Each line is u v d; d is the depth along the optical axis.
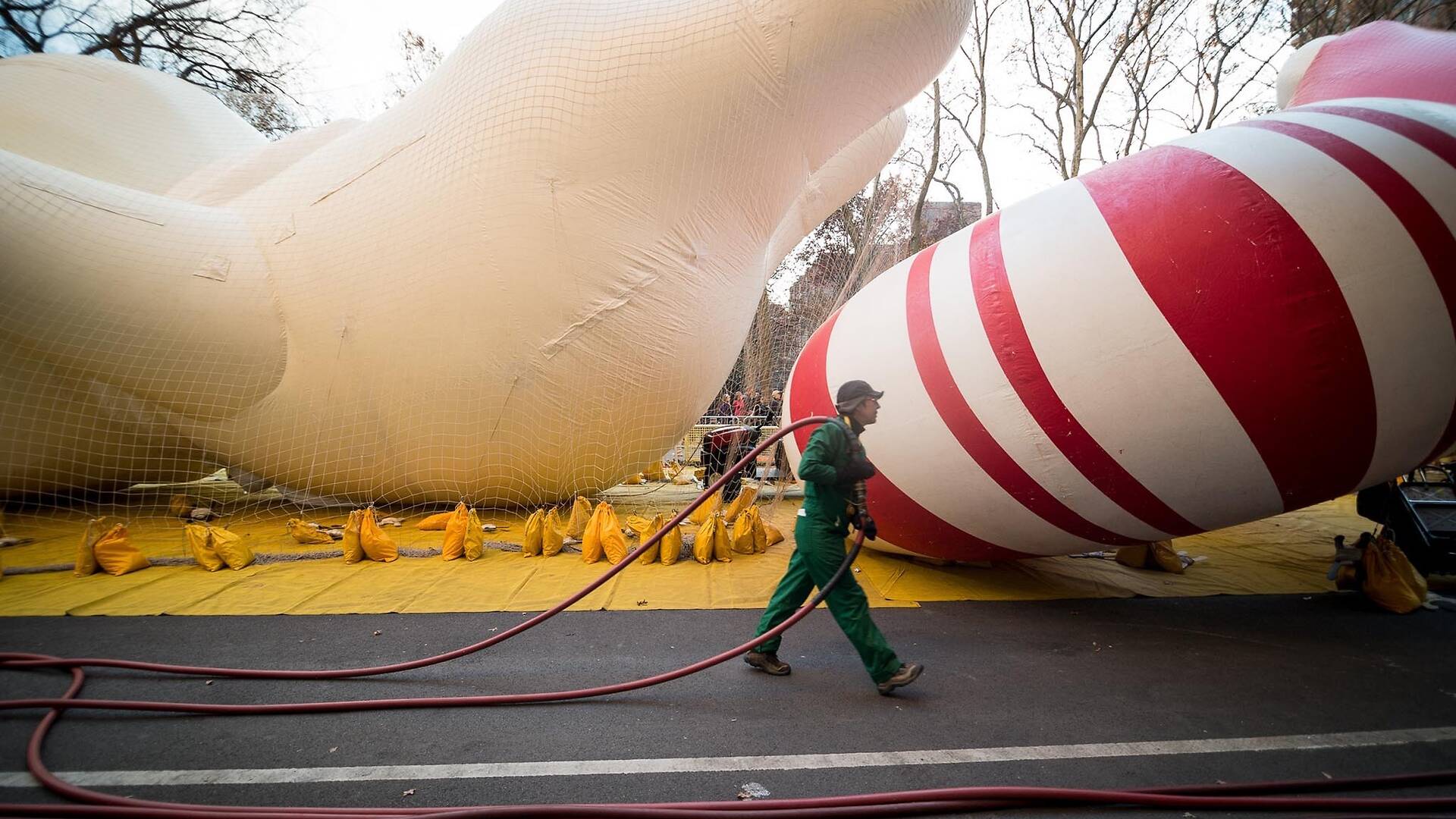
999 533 4.48
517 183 6.39
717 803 2.25
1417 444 3.52
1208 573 5.57
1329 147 3.44
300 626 4.13
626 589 4.98
